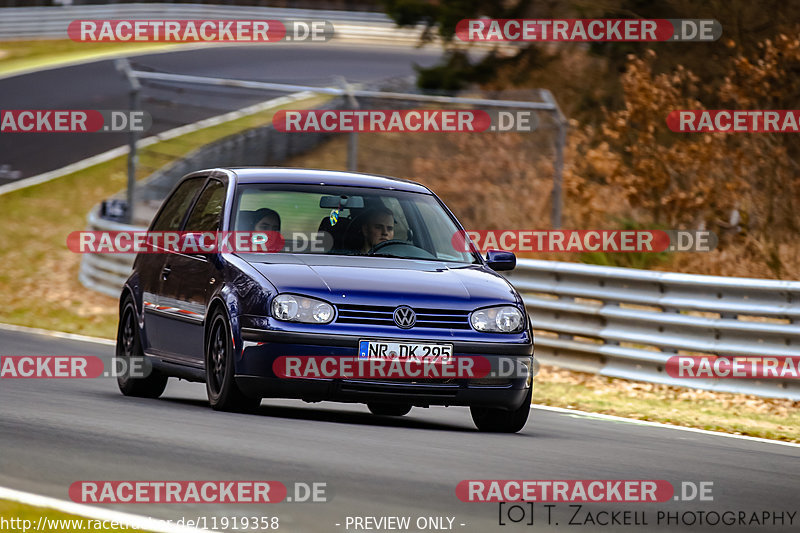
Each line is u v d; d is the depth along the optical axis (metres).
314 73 137.88
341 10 185.75
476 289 29.72
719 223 67.38
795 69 70.25
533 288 51.34
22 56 151.38
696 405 41.91
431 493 20.28
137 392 34.28
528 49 111.12
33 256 84.88
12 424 25.62
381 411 35.03
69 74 138.75
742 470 26.16
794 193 66.56
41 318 61.09
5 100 124.25
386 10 113.06
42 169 108.56
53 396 32.12
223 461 22.08
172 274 33.06
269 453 23.23
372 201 32.41
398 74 139.62
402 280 29.31
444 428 30.73
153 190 91.62
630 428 33.75
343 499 19.27
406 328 28.42
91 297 69.19
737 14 84.38
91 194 102.19
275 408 32.34
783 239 66.00
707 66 88.88
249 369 28.31
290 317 28.16
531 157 92.94
